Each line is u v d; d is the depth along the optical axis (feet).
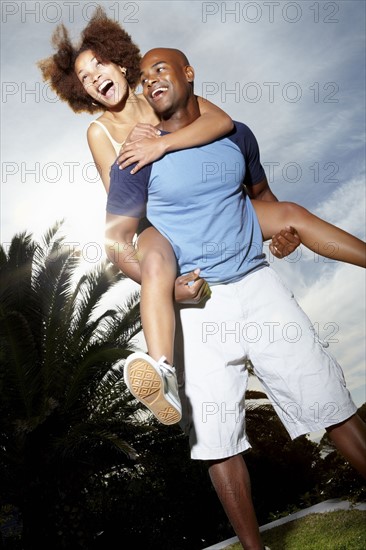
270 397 8.38
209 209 8.16
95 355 34.09
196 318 8.18
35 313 36.78
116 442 32.81
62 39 12.10
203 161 8.16
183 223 8.22
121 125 10.98
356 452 8.02
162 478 40.14
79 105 12.50
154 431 38.17
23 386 35.12
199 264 8.21
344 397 8.03
